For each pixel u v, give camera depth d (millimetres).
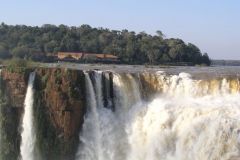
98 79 46812
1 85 46906
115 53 117188
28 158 46375
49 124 45562
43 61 110625
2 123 46781
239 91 45250
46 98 45531
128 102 47031
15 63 51469
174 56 116875
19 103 46562
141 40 122812
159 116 43750
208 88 46125
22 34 122000
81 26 131750
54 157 45844
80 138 45500
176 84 47250
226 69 74750
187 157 41125
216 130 40344
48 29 127312
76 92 45125
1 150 46938
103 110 46438
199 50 121875
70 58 111188
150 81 47938
